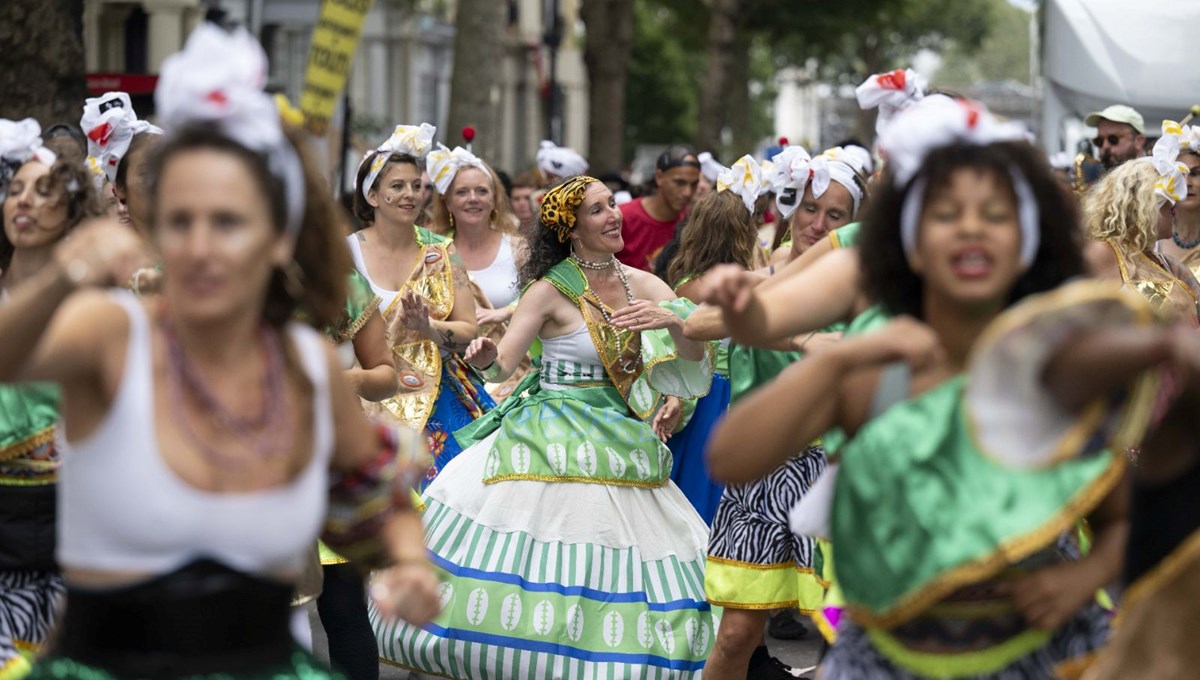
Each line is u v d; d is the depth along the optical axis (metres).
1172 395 3.34
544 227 7.00
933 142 3.45
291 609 3.55
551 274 6.96
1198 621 3.53
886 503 3.40
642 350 6.95
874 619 3.48
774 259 7.46
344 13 4.51
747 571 6.33
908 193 3.53
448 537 6.80
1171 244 8.42
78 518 3.23
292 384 3.37
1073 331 3.12
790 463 6.33
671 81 49.28
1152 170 6.86
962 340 3.53
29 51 10.66
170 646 3.24
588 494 6.75
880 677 3.59
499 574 6.63
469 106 19.33
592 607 6.64
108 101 6.10
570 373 6.94
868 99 5.42
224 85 3.14
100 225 3.17
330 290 3.61
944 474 3.37
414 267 7.73
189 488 3.21
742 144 41.16
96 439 3.20
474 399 7.81
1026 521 3.32
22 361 3.15
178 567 3.23
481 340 6.64
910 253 3.51
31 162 4.70
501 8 19.45
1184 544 3.53
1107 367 3.11
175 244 3.14
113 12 24.30
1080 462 3.36
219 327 3.25
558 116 27.17
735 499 6.41
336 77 4.53
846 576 3.51
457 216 9.34
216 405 3.24
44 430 4.68
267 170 3.19
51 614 4.81
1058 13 18.36
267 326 3.40
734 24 31.16
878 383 3.48
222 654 3.29
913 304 3.65
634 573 6.71
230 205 3.13
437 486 6.98
